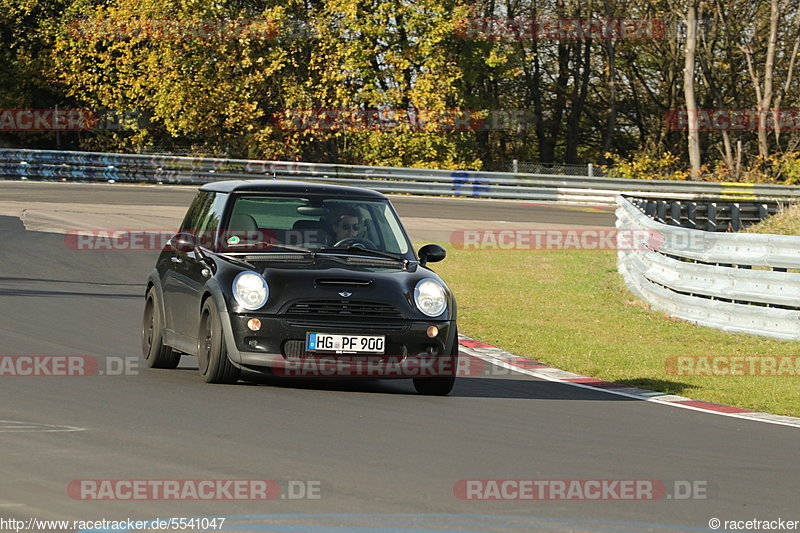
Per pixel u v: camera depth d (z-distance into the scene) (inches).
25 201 3727.9
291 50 5974.4
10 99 6186.0
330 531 616.7
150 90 6053.2
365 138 5915.4
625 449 913.5
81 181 4923.7
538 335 1776.6
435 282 1167.0
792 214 2970.0
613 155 5703.7
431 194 4874.5
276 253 1192.2
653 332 1839.3
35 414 932.6
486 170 5890.8
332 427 933.8
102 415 940.0
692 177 5600.4
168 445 824.9
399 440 893.2
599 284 2477.9
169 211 3614.7
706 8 6914.4
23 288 1969.7
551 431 983.0
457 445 885.8
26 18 6348.4
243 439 861.8
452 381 1169.4
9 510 630.5
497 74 6136.8
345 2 5698.8
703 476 817.5
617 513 692.7
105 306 1825.8
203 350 1155.3
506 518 663.8
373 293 1123.3
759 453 929.5
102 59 6190.9
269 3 5974.4
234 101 5807.1
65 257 2493.8
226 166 4891.7
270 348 1099.3
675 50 7298.2
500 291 2336.4
